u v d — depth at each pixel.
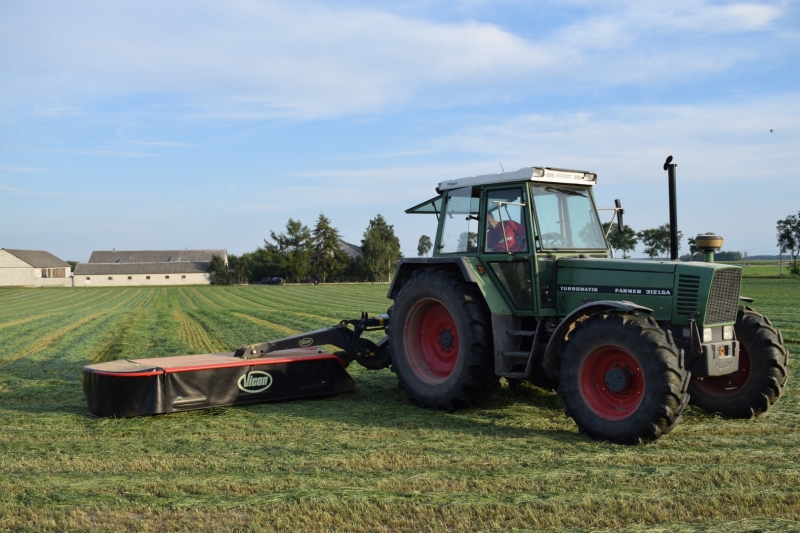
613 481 4.37
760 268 75.12
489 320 6.75
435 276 7.06
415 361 7.39
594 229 7.13
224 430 6.14
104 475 4.77
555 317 6.62
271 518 3.82
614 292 6.22
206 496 4.23
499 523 3.70
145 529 3.71
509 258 6.72
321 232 81.38
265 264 81.44
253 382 7.28
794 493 4.04
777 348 6.22
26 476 4.73
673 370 5.24
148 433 6.07
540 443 5.48
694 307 5.73
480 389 6.76
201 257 98.19
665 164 6.61
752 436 5.63
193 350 13.49
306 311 27.12
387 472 4.68
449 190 7.57
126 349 13.67
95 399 6.78
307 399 7.69
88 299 45.56
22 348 14.70
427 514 3.82
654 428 5.26
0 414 7.04
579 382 5.77
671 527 3.58
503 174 6.79
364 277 82.00
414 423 6.34
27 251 89.50
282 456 5.15
